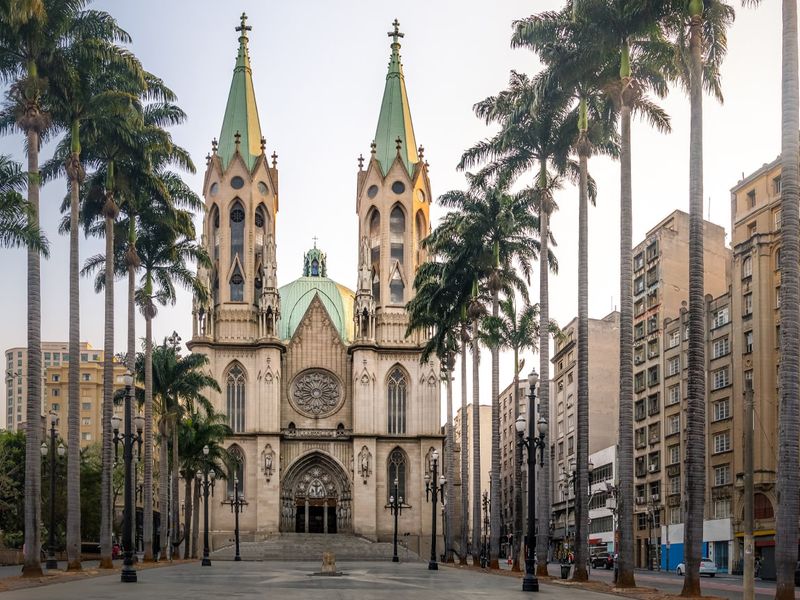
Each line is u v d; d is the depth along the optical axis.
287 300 136.88
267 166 127.50
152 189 63.41
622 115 47.97
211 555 107.75
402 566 83.81
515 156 61.81
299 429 121.81
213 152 127.94
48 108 54.50
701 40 41.22
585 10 45.75
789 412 32.94
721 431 93.12
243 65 132.25
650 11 44.03
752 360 88.00
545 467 59.34
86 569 57.28
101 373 197.38
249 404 120.75
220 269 123.81
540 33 50.56
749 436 33.28
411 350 123.31
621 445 45.50
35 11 45.69
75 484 55.28
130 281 68.81
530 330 82.56
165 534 85.94
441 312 78.94
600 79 51.53
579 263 53.38
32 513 47.75
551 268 74.56
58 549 103.62
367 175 128.75
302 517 121.12
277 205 129.25
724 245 114.38
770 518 82.88
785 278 33.66
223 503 117.62
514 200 72.75
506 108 63.44
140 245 73.44
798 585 64.56
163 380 85.38
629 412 45.50
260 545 109.56
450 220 78.62
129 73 56.12
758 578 81.56
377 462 120.75
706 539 94.12
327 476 122.44
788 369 33.12
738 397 90.12
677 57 45.25
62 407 197.62
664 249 111.06
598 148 57.91
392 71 133.88
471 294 75.88
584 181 54.09
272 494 116.81
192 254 75.88
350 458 121.38
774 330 86.38
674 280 110.81
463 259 74.12
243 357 121.81
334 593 38.94
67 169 55.72
